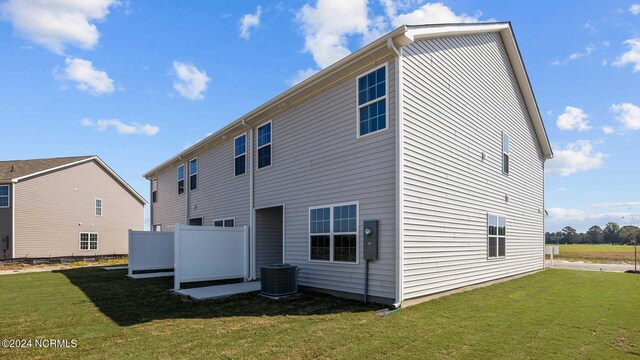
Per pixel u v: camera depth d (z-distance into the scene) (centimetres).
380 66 798
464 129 977
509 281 1137
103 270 1648
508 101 1274
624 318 637
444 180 872
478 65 1080
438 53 891
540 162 1575
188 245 1034
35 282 1203
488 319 622
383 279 752
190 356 451
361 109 841
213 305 775
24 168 2631
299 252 988
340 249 860
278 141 1105
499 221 1149
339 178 881
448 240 873
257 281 1141
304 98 1012
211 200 1493
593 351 465
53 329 586
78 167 2802
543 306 736
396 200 730
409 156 758
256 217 1202
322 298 838
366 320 618
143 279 1261
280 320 632
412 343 493
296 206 1013
